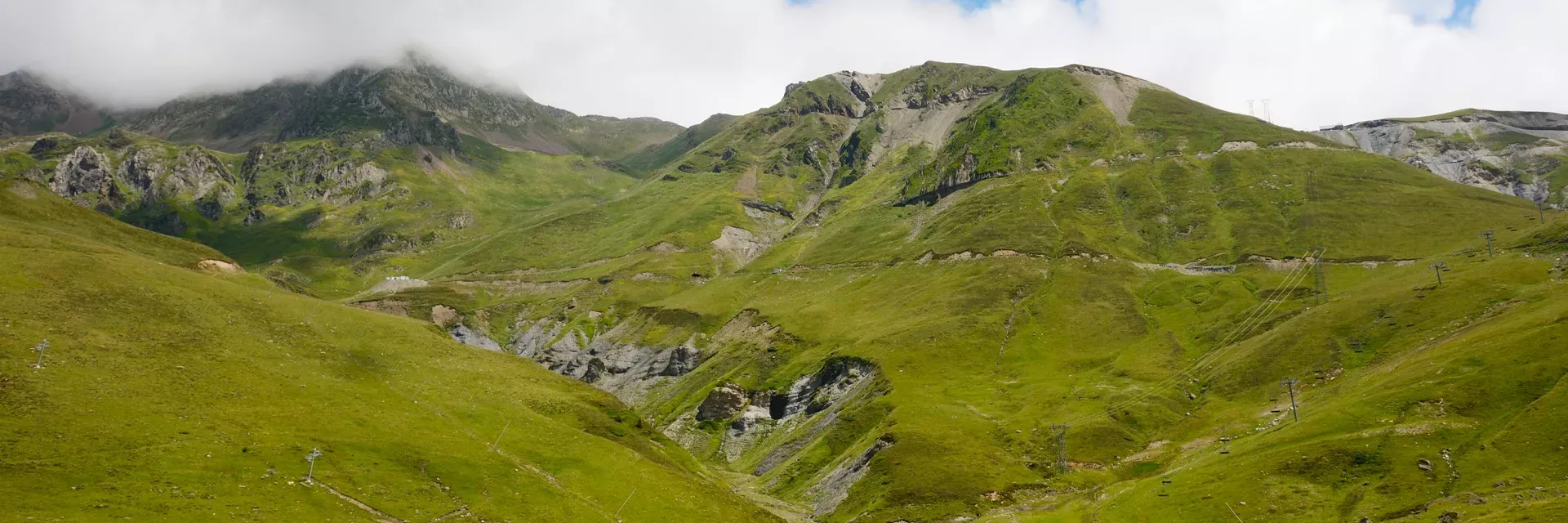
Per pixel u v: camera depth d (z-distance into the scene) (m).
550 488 127.19
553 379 186.75
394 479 115.38
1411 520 122.00
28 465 93.56
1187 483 151.88
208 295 163.38
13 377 110.44
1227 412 193.75
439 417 143.25
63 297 139.75
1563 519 103.38
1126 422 196.50
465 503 115.44
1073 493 169.62
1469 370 158.00
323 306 182.12
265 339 154.00
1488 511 117.38
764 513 150.38
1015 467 181.12
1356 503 130.88
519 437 145.12
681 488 145.25
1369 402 158.50
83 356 122.69
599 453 148.75
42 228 196.38
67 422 104.31
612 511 126.94
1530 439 132.62
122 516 88.88
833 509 182.38
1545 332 159.75
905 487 174.50
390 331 180.50
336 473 112.06
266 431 118.12
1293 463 144.38
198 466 103.69
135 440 105.31
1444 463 134.62
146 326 140.88
